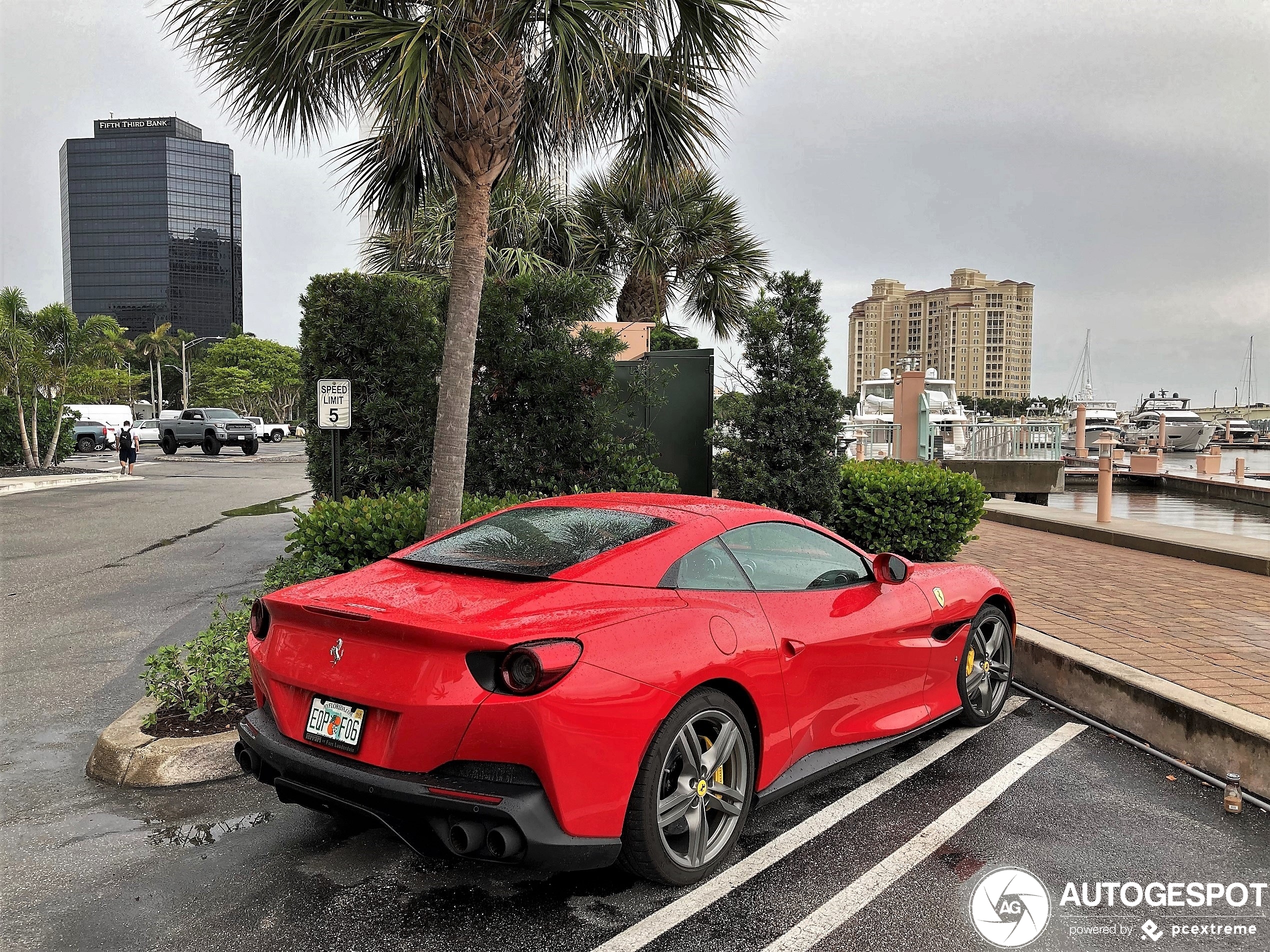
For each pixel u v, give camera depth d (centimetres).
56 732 449
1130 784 389
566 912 275
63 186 12988
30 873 298
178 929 262
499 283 885
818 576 374
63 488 2047
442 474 623
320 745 281
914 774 400
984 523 1440
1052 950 257
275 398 9669
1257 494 2339
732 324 1664
